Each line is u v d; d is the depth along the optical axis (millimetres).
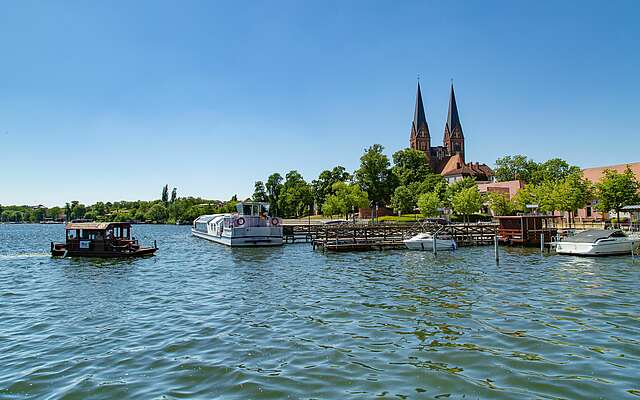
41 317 17703
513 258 36156
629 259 34500
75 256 43031
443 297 20094
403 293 21219
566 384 10156
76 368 11602
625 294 20453
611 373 10781
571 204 58500
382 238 51062
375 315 16859
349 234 50219
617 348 12633
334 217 121688
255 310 18125
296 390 9984
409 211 105500
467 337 13828
